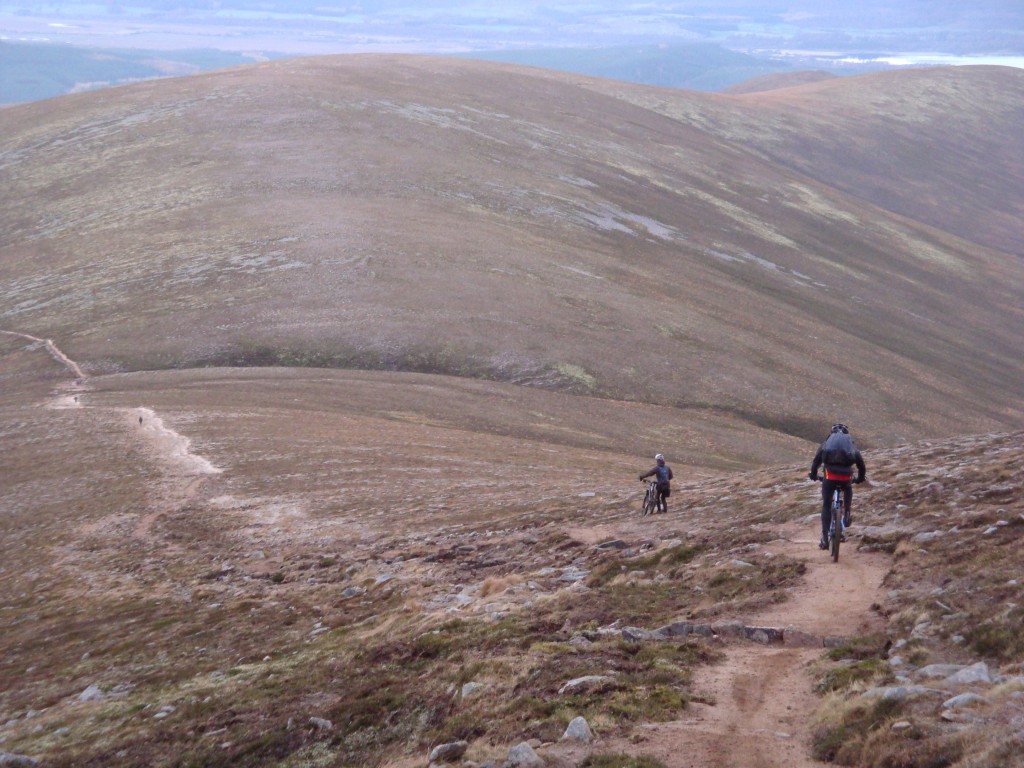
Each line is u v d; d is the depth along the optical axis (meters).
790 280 163.88
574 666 11.43
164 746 13.53
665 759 8.49
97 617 25.22
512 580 18.28
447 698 11.75
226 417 63.16
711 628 12.41
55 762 14.12
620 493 31.58
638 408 89.00
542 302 112.81
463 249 127.06
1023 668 8.88
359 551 28.30
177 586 27.48
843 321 146.50
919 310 168.75
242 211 141.50
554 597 15.86
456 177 168.12
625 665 11.19
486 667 12.11
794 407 97.69
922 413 105.56
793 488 22.80
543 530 25.48
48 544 35.38
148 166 169.88
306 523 34.31
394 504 36.34
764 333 121.25
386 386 82.81
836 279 173.62
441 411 75.19
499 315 107.12
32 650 23.38
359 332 100.25
